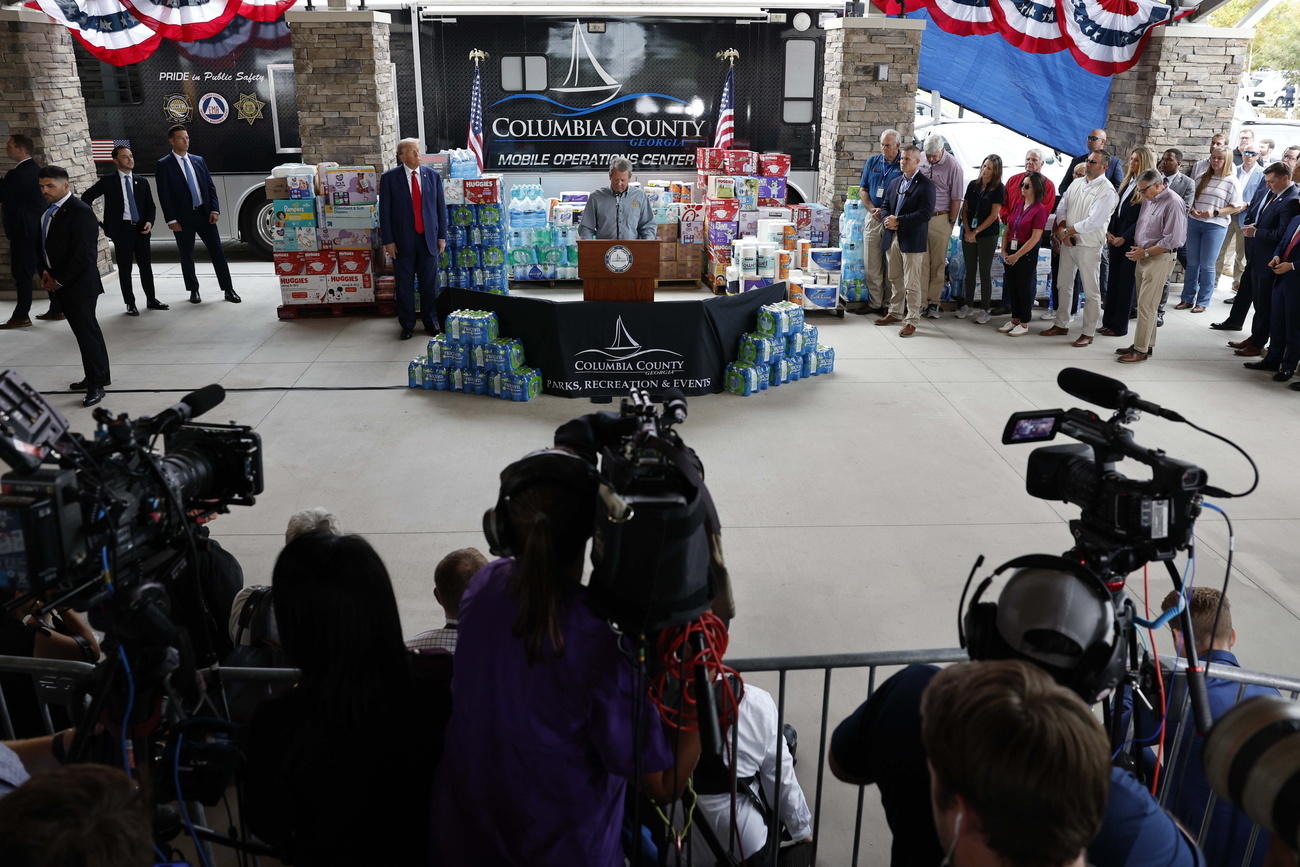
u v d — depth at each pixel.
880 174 9.79
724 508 5.71
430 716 1.95
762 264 9.76
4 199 9.14
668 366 7.56
